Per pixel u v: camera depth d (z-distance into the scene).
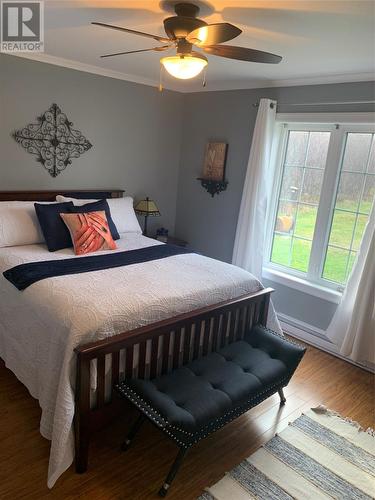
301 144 3.67
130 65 3.53
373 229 3.03
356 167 3.32
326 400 2.80
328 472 2.15
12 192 3.42
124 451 2.18
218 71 3.40
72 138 3.75
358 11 1.81
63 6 2.03
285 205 3.85
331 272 3.58
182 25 1.78
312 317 3.64
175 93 4.48
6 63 3.22
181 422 1.82
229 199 4.21
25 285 2.35
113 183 4.19
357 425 2.55
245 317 2.82
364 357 3.19
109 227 3.45
